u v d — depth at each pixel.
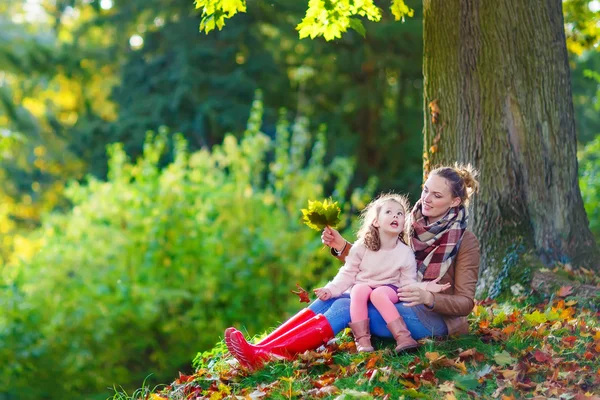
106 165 22.17
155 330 14.66
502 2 6.48
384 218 4.91
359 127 23.69
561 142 6.63
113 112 25.59
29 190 26.62
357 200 16.02
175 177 15.17
